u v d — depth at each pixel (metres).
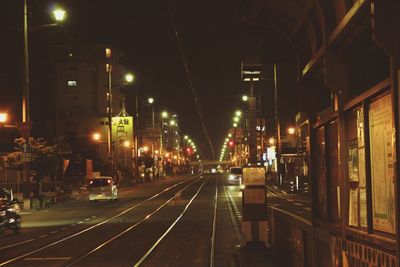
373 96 5.21
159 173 130.50
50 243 21.19
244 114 74.75
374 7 4.40
